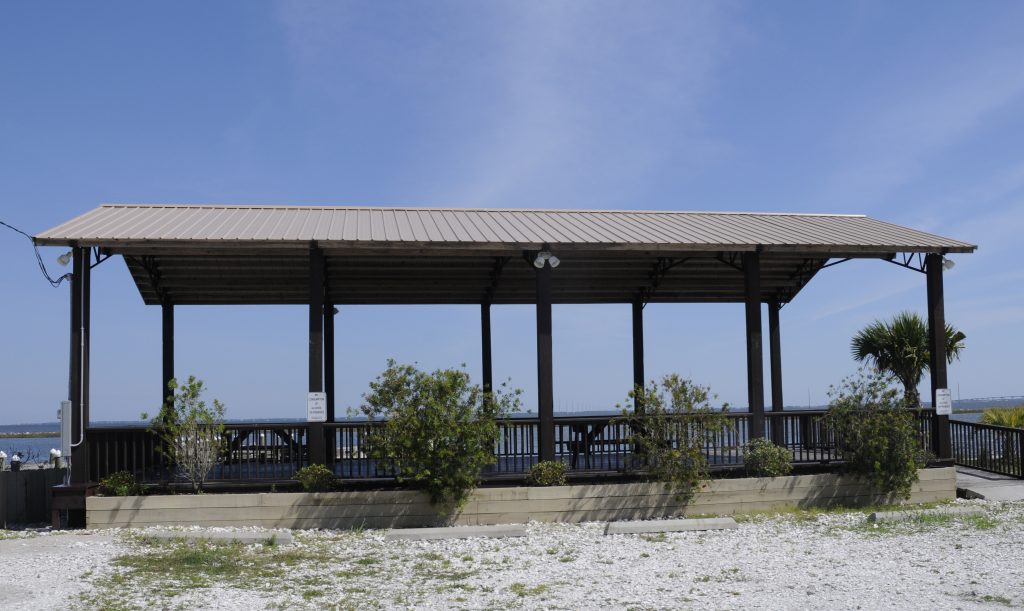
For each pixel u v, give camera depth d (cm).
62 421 1108
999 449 1444
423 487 1153
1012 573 813
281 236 1167
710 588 777
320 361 1169
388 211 1489
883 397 1295
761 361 1298
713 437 1231
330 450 1341
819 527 1116
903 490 1285
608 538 1066
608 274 1556
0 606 702
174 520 1106
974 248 1342
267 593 764
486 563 912
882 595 735
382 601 735
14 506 1211
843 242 1312
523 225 1373
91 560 898
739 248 1280
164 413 1128
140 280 1410
